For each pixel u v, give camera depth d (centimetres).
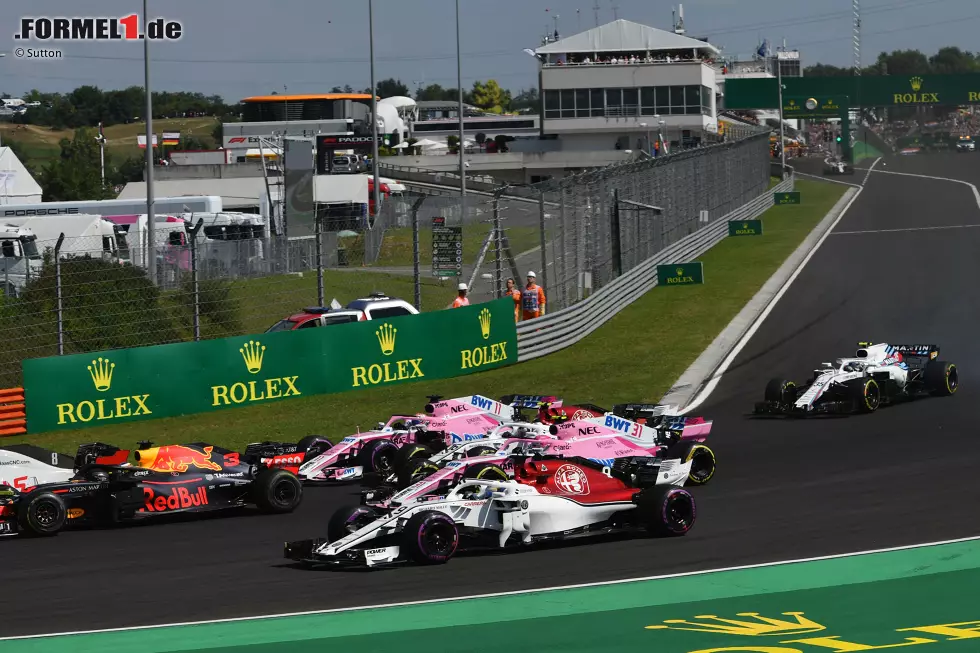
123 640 3516
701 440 6062
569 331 11369
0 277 12144
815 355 10388
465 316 10300
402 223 19512
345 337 9600
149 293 9925
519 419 6531
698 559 4316
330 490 6438
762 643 3206
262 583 4238
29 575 4562
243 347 9156
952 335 11000
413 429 6694
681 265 14550
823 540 4538
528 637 3356
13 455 5819
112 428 8594
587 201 12525
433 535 4412
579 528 4750
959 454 6350
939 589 3719
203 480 5744
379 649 3297
